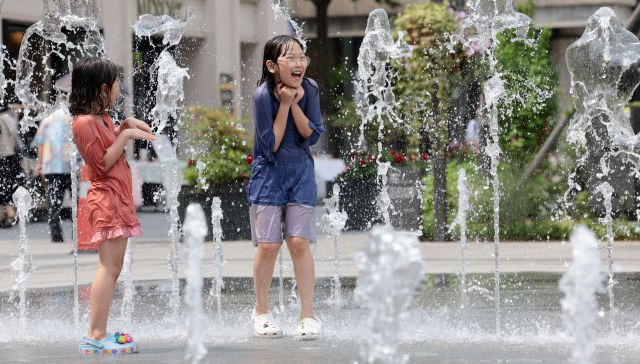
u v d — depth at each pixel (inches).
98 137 517.7
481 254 1048.8
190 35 2010.3
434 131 1366.9
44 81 1685.5
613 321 621.9
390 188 1285.7
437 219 1211.2
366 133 1514.5
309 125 562.6
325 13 2054.6
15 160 1512.1
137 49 1878.7
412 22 1440.7
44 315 684.1
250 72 2148.1
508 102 1395.2
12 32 1720.0
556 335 569.0
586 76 757.9
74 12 855.1
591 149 1280.8
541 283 805.9
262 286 575.8
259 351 519.2
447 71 1423.5
